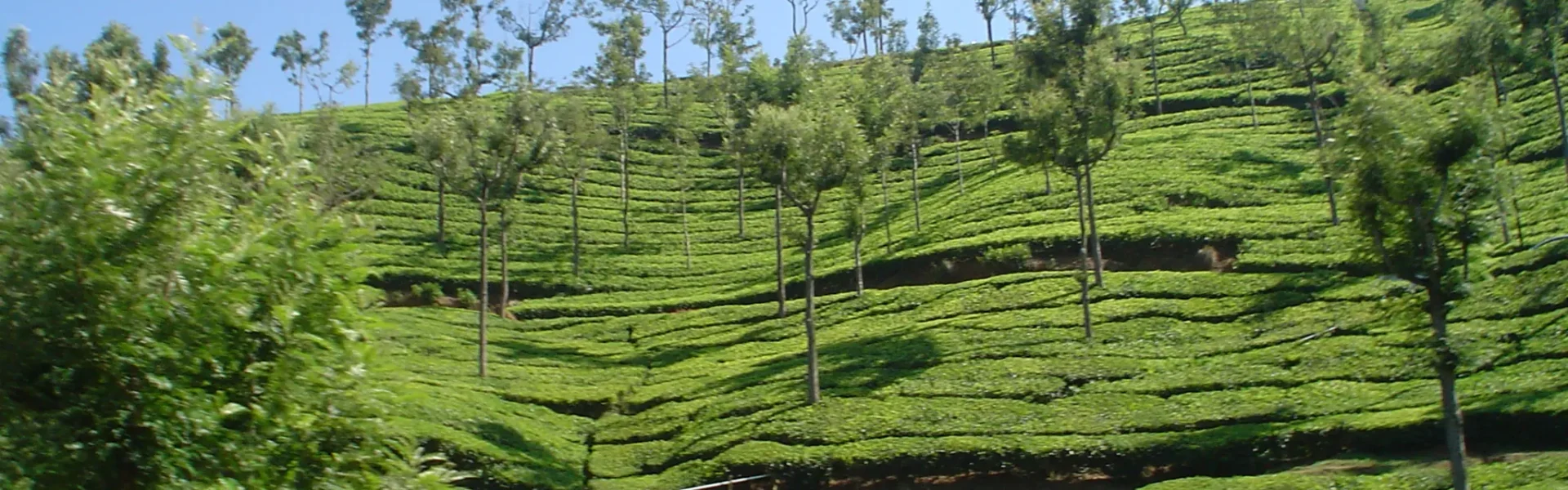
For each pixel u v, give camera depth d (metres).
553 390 48.72
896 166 83.06
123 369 13.71
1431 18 92.94
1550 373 34.06
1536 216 47.56
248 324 14.31
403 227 75.38
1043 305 49.84
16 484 13.00
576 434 44.88
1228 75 84.12
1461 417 29.78
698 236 75.06
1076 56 58.41
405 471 15.57
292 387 14.63
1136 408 38.00
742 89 72.19
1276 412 35.72
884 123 59.28
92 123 14.52
